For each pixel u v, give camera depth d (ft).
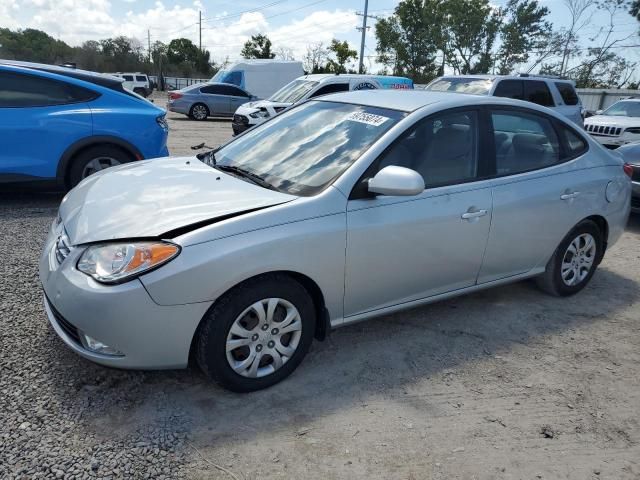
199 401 8.88
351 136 10.68
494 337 11.78
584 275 14.20
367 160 9.84
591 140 14.08
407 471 7.68
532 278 14.37
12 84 18.48
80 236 8.61
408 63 165.68
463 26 132.36
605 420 9.15
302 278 9.30
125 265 7.91
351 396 9.30
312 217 9.05
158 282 7.86
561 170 12.92
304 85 40.88
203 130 53.42
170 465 7.46
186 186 9.92
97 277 7.99
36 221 17.61
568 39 120.78
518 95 35.19
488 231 11.46
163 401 8.80
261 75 69.67
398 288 10.56
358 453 7.95
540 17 124.06
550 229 12.76
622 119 41.91
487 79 35.27
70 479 7.05
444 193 10.70
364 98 12.16
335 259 9.34
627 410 9.46
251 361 8.98
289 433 8.27
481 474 7.73
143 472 7.29
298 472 7.50
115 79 21.17
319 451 7.93
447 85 37.63
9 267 13.55
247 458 7.70
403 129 10.39
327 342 11.07
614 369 10.80
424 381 9.92
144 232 8.25
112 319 7.87
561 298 14.10
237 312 8.57
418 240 10.35
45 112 18.78
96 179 11.05
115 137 19.81
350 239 9.44
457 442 8.36
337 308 9.86
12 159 18.38
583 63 120.67
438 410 9.11
